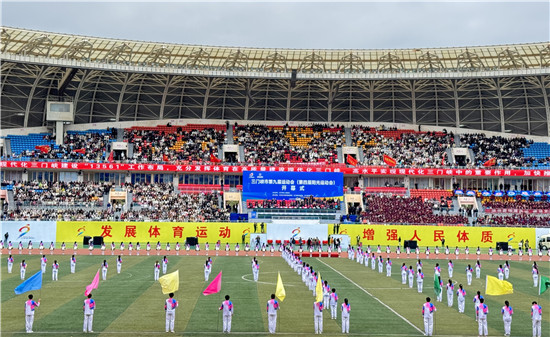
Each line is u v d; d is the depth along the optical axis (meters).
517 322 43.19
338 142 129.12
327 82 125.38
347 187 121.38
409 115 132.12
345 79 117.00
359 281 61.66
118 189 114.44
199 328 38.81
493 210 115.81
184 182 121.38
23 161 112.38
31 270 66.25
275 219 108.81
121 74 118.12
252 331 38.38
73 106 122.06
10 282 57.44
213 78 122.69
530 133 129.50
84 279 60.44
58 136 119.88
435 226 102.81
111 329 38.25
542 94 125.06
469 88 126.56
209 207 112.06
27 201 107.56
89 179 119.50
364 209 114.25
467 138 129.62
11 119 119.88
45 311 43.75
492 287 43.22
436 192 121.19
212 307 45.97
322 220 109.75
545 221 110.62
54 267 59.88
